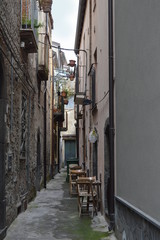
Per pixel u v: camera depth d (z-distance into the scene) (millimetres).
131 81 5344
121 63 6211
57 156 28094
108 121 7676
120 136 6246
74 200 11625
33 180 11828
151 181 4211
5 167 6633
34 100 12094
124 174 5852
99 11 9875
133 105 5199
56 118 25047
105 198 8188
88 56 14016
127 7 5637
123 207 5836
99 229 7188
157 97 3982
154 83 4102
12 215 7637
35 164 12438
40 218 8391
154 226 4016
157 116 3982
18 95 8469
